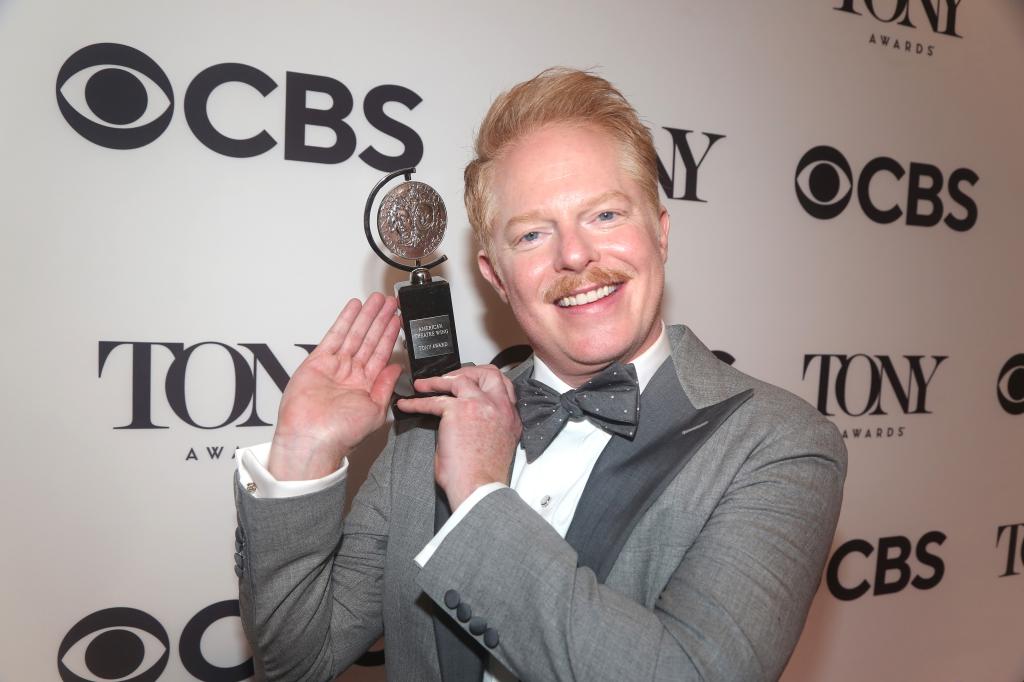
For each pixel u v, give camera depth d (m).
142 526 1.36
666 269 1.63
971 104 1.89
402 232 1.09
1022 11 1.92
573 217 0.91
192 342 1.36
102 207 1.30
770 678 0.72
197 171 1.34
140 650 1.37
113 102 1.29
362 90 1.43
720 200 1.67
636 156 0.95
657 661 0.70
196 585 1.40
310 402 0.94
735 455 0.87
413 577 0.97
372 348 1.02
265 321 1.40
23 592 1.30
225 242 1.37
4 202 1.24
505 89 1.51
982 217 1.92
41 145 1.26
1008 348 1.97
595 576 0.78
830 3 1.74
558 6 1.53
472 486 0.84
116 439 1.33
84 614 1.33
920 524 1.91
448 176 1.49
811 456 0.86
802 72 1.72
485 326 1.54
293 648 0.96
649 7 1.59
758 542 0.78
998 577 2.01
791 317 1.75
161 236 1.33
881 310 1.83
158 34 1.31
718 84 1.65
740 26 1.67
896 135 1.82
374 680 1.53
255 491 0.92
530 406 0.99
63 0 1.26
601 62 1.56
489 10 1.49
